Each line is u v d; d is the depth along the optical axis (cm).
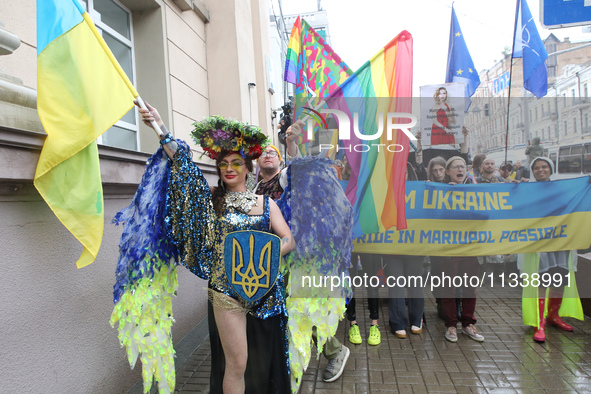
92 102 196
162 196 210
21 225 188
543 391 261
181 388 280
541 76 270
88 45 199
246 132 204
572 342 336
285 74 282
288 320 233
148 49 427
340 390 271
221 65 552
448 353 324
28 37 255
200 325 382
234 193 211
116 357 254
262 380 209
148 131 427
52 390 201
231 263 199
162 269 218
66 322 214
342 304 241
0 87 184
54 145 186
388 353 328
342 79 279
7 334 178
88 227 203
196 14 523
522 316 374
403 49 268
